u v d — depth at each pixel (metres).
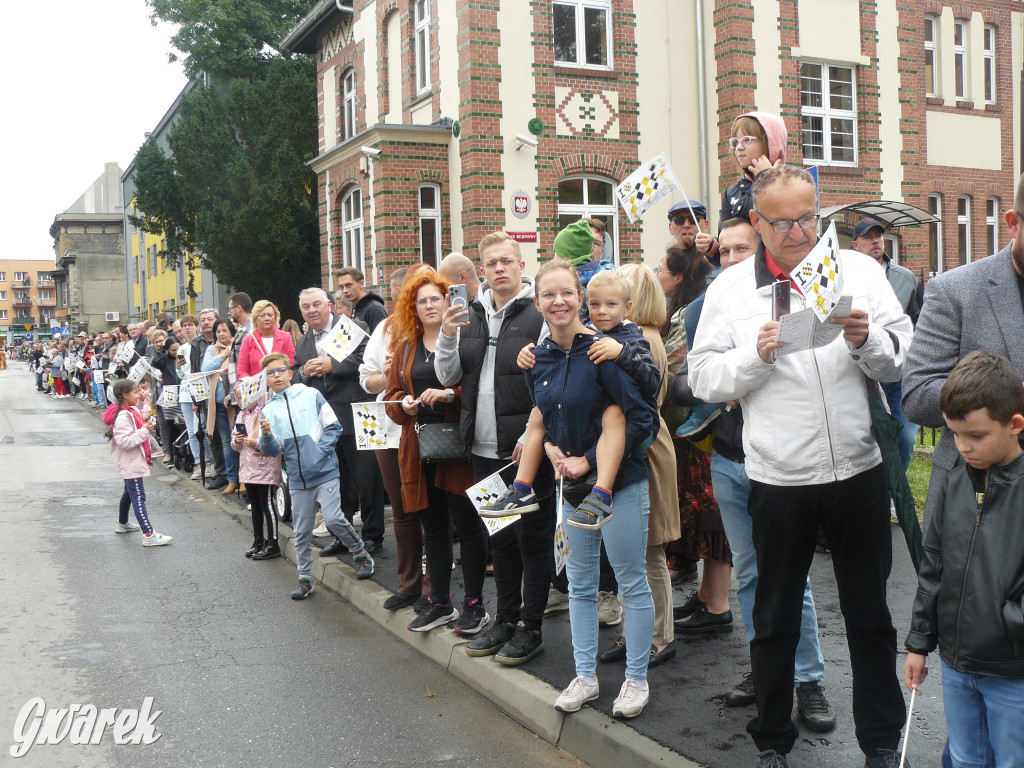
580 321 4.11
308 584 6.52
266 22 23.95
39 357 42.44
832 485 3.12
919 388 2.92
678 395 4.06
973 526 2.56
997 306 2.84
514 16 14.09
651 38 15.20
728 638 4.89
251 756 3.98
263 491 7.66
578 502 3.87
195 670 5.06
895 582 5.54
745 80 15.16
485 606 5.70
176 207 22.97
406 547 5.72
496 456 4.84
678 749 3.53
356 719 4.36
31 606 6.37
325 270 19.05
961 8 17.98
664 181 6.04
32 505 10.57
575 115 14.60
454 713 4.41
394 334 5.40
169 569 7.41
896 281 6.63
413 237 14.83
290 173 20.72
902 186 17.00
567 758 3.89
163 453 14.45
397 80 16.72
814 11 15.87
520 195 14.20
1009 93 18.69
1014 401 2.46
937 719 3.76
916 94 17.05
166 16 23.28
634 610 3.91
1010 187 18.75
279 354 6.43
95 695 4.71
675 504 4.54
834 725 3.73
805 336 2.91
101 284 75.31
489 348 4.88
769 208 3.08
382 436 5.40
